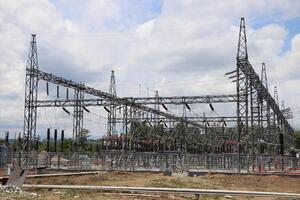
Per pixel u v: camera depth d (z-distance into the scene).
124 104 66.06
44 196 25.44
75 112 71.75
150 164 57.94
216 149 85.06
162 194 28.80
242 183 45.78
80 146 74.12
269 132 72.75
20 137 65.56
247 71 53.69
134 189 28.31
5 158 56.47
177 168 56.69
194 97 62.25
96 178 46.62
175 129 79.88
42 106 63.44
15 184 29.53
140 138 77.44
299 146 141.38
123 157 58.53
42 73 60.44
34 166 56.34
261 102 64.38
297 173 48.78
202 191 27.22
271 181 46.00
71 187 29.75
